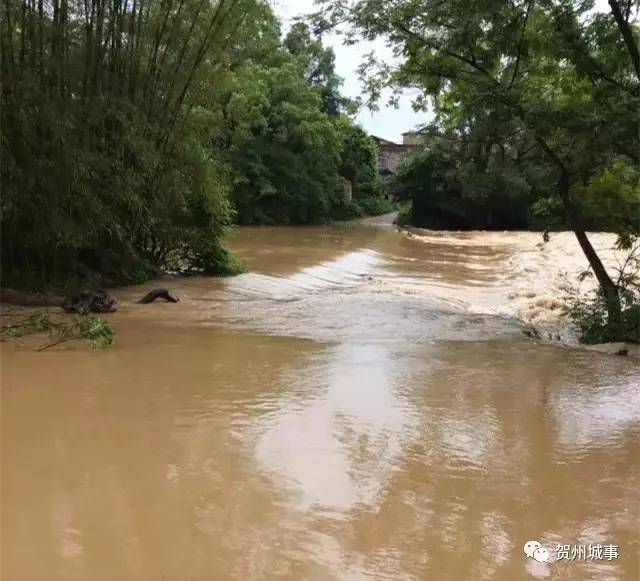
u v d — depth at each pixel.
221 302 13.89
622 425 6.38
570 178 13.48
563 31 12.44
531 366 8.77
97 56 13.41
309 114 39.28
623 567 3.89
